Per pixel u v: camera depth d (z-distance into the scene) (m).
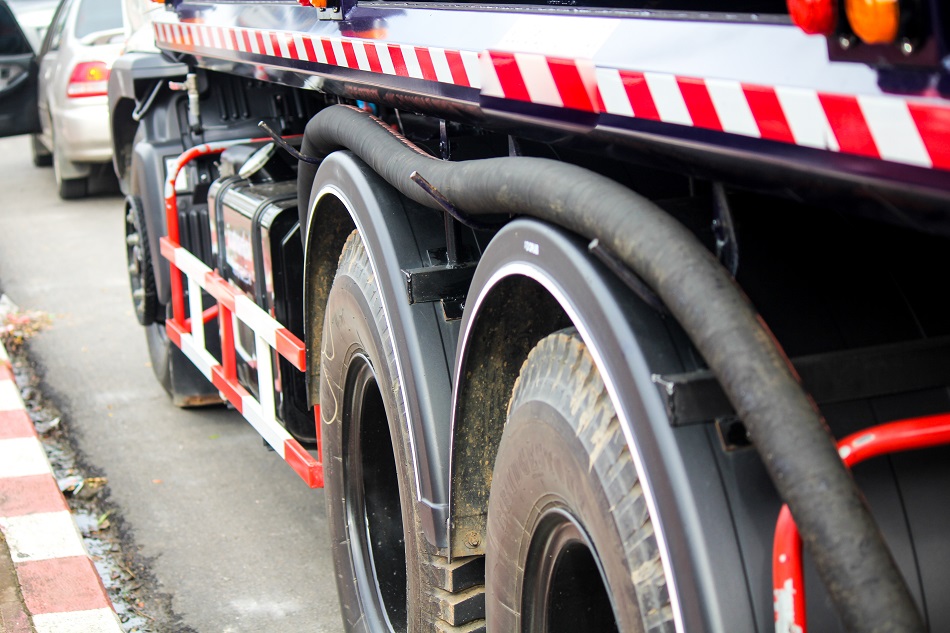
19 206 10.87
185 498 4.44
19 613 3.31
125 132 5.29
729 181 1.48
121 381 5.90
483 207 1.92
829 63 1.21
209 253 4.46
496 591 2.07
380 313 2.44
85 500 4.46
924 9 1.06
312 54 2.79
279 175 3.85
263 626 3.46
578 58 1.65
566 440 1.70
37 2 15.75
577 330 1.72
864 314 1.59
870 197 1.21
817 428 1.23
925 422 1.37
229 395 3.84
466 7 2.09
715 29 1.41
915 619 1.15
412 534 2.37
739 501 1.43
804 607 1.35
